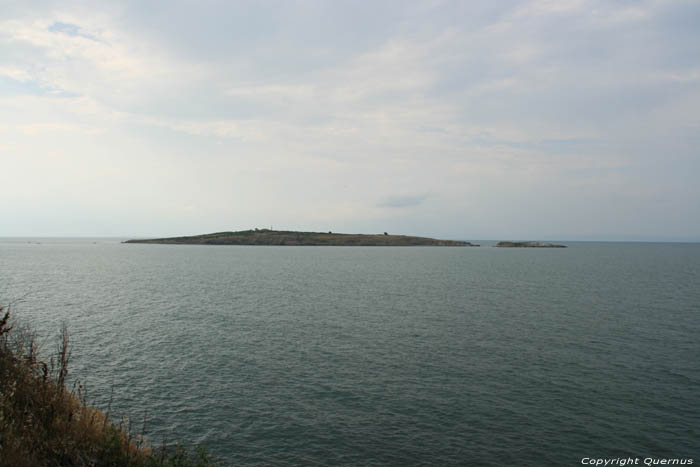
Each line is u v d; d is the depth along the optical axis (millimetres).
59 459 8578
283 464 14812
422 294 56719
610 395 21125
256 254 184875
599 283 72188
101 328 33312
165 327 34156
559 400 20484
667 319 39906
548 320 39031
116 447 9922
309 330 33938
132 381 21922
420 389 21688
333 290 59969
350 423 17922
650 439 16953
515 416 18781
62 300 47250
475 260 152250
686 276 87125
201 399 19953
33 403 9586
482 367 25141
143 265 108812
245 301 48500
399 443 16422
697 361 26609
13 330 13203
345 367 24844
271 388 21500
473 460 15383
